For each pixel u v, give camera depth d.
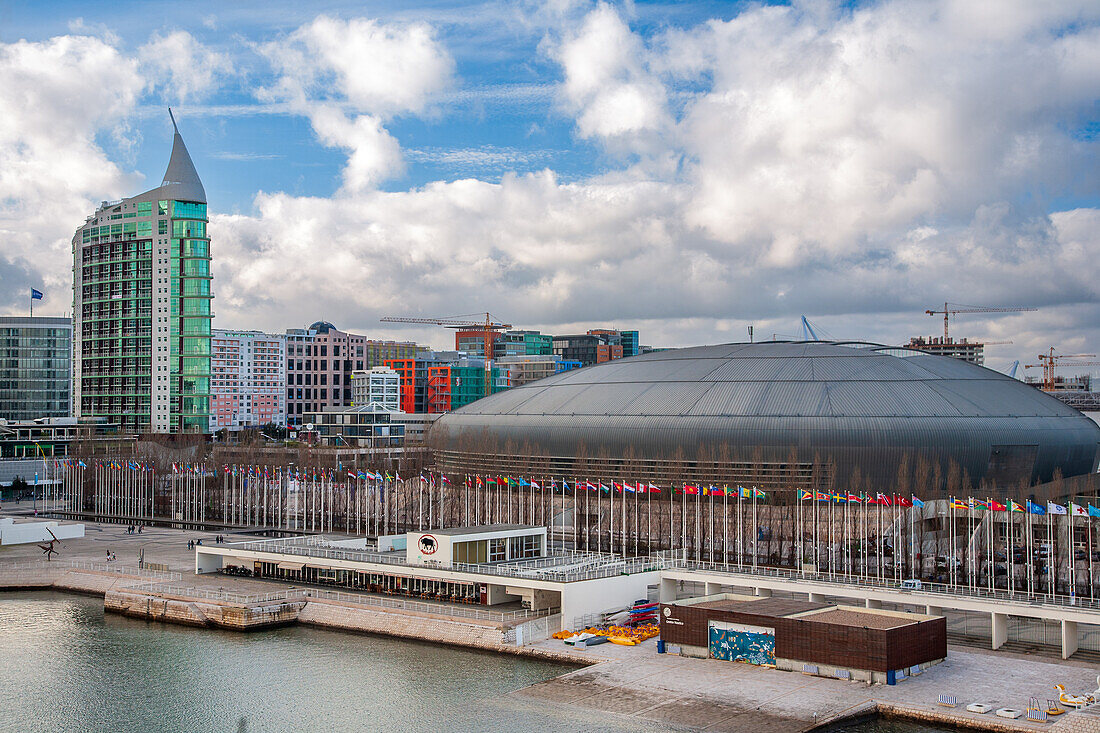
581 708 126.69
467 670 145.50
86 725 127.38
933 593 154.75
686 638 147.75
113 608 187.75
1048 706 120.69
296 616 176.75
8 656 156.75
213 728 126.06
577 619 162.62
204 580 198.75
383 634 166.62
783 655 139.88
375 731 122.94
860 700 125.69
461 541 179.38
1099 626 162.38
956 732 117.88
